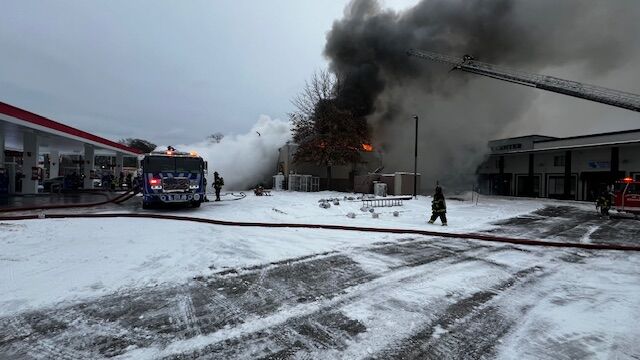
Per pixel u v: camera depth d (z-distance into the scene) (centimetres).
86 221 1132
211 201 2025
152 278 562
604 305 485
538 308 471
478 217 1542
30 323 392
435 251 821
